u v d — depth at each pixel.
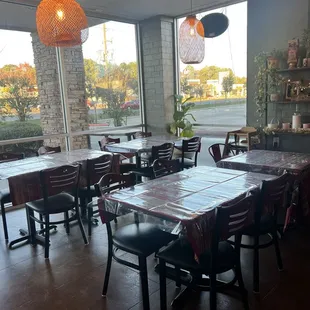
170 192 2.20
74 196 2.99
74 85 5.00
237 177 2.54
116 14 5.26
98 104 5.38
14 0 4.20
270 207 2.23
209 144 5.50
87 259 2.75
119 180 2.54
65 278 2.47
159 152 3.83
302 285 2.25
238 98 4.99
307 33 3.77
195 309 2.06
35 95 4.57
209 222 1.83
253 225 2.17
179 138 4.80
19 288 2.36
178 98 5.58
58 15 2.55
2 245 3.09
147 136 5.26
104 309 2.09
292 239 2.94
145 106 6.04
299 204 2.93
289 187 2.64
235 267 1.96
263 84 4.18
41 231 3.20
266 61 4.14
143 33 5.77
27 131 4.52
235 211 1.76
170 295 2.22
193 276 2.20
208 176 2.59
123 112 5.79
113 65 5.55
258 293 2.18
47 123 4.75
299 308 2.02
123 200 2.06
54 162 3.33
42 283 2.42
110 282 2.39
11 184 2.78
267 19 4.21
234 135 4.42
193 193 2.15
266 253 2.71
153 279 2.42
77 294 2.26
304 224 3.12
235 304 2.09
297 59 3.88
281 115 4.25
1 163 3.36
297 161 3.08
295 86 3.96
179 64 5.79
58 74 4.83
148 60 5.80
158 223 1.84
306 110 4.04
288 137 4.09
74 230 3.38
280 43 4.15
